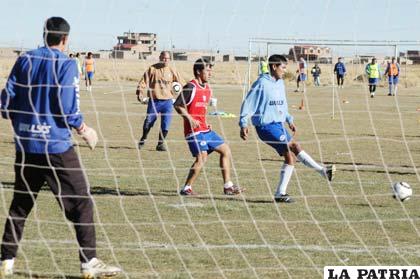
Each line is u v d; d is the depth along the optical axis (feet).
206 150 49.70
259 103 48.47
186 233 38.83
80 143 77.36
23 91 30.45
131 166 62.90
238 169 62.28
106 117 114.32
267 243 36.99
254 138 85.92
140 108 132.98
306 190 52.70
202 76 48.65
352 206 46.96
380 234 39.42
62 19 30.73
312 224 41.55
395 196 48.37
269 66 48.85
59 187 30.66
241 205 46.68
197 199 48.44
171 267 32.48
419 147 81.41
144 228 39.75
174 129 98.89
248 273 31.78
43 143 30.32
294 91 201.67
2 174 56.44
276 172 60.90
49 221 40.45
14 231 31.17
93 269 30.60
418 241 38.06
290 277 31.37
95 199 47.47
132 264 32.83
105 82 218.18
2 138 83.05
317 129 102.37
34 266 32.27
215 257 34.22
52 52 30.50
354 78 246.06
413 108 147.13
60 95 29.94
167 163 65.10
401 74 235.40
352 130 101.86
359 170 63.05
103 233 38.40
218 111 128.57
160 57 72.79
